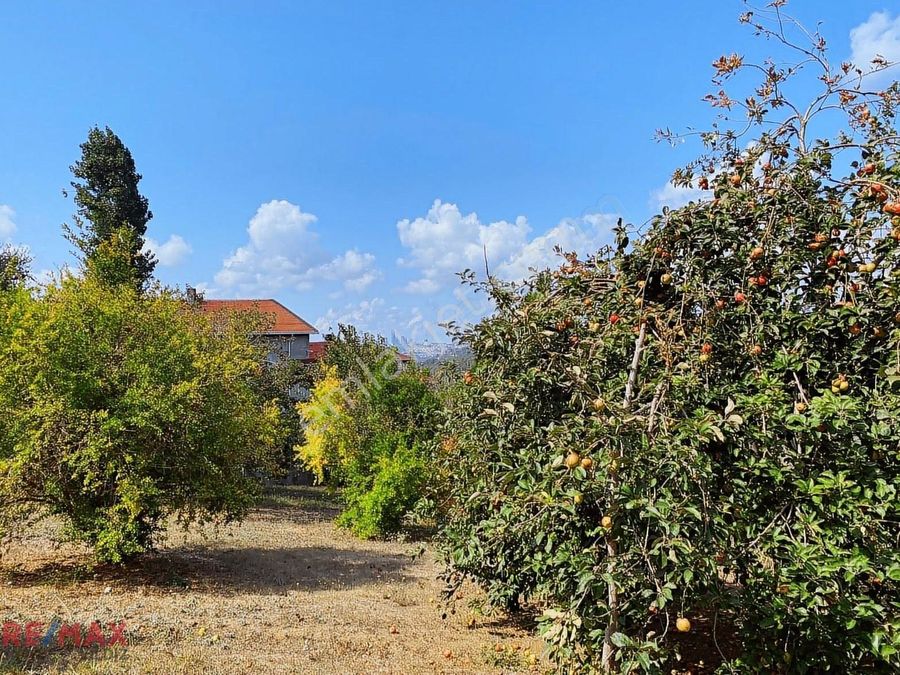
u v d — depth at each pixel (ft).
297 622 18.31
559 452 10.30
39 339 21.56
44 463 21.66
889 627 10.02
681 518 9.70
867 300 12.39
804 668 10.62
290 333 103.04
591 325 14.99
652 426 10.34
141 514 23.39
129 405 22.06
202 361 25.23
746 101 15.76
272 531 36.76
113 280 36.35
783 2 14.80
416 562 29.48
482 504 15.47
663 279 14.07
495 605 18.61
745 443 11.30
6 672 12.85
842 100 14.11
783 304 13.12
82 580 22.26
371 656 15.64
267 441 40.98
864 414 11.00
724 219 13.38
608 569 9.89
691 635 17.21
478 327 15.79
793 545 10.64
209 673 13.66
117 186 61.87
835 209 12.93
